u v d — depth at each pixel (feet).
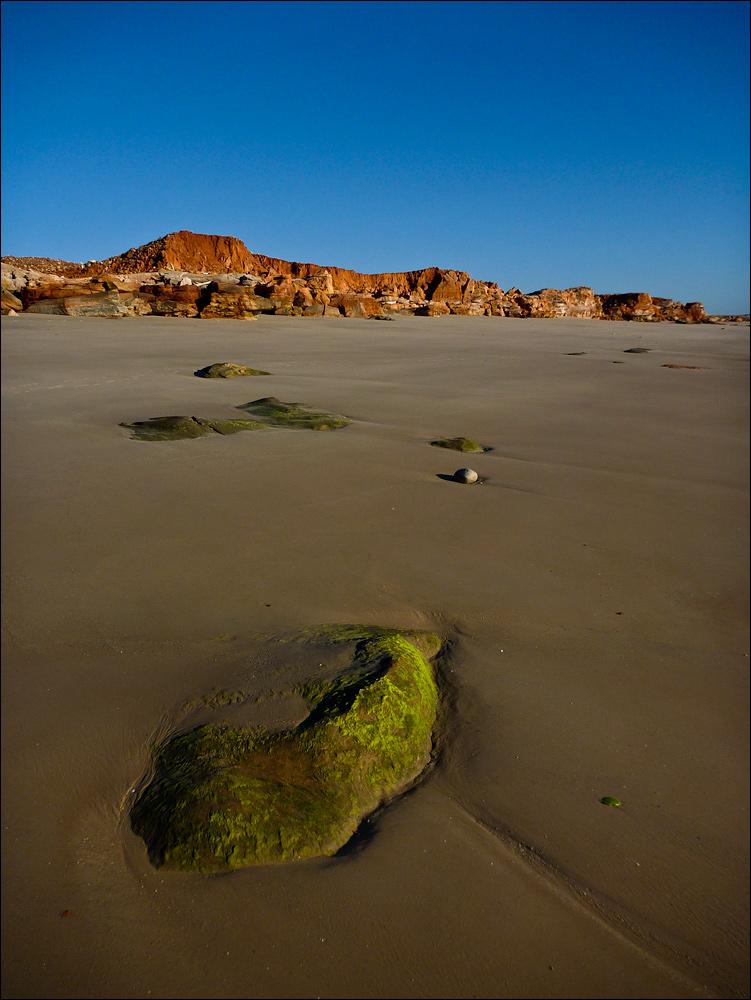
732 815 8.21
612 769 8.83
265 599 12.53
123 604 12.07
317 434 27.27
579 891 6.97
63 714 8.90
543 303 204.54
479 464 24.08
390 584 13.65
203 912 6.37
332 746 8.06
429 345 76.18
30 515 16.61
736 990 6.11
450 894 6.74
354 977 5.91
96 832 7.20
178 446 24.11
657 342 95.40
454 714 9.66
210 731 8.31
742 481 23.89
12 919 6.22
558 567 15.29
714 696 10.70
